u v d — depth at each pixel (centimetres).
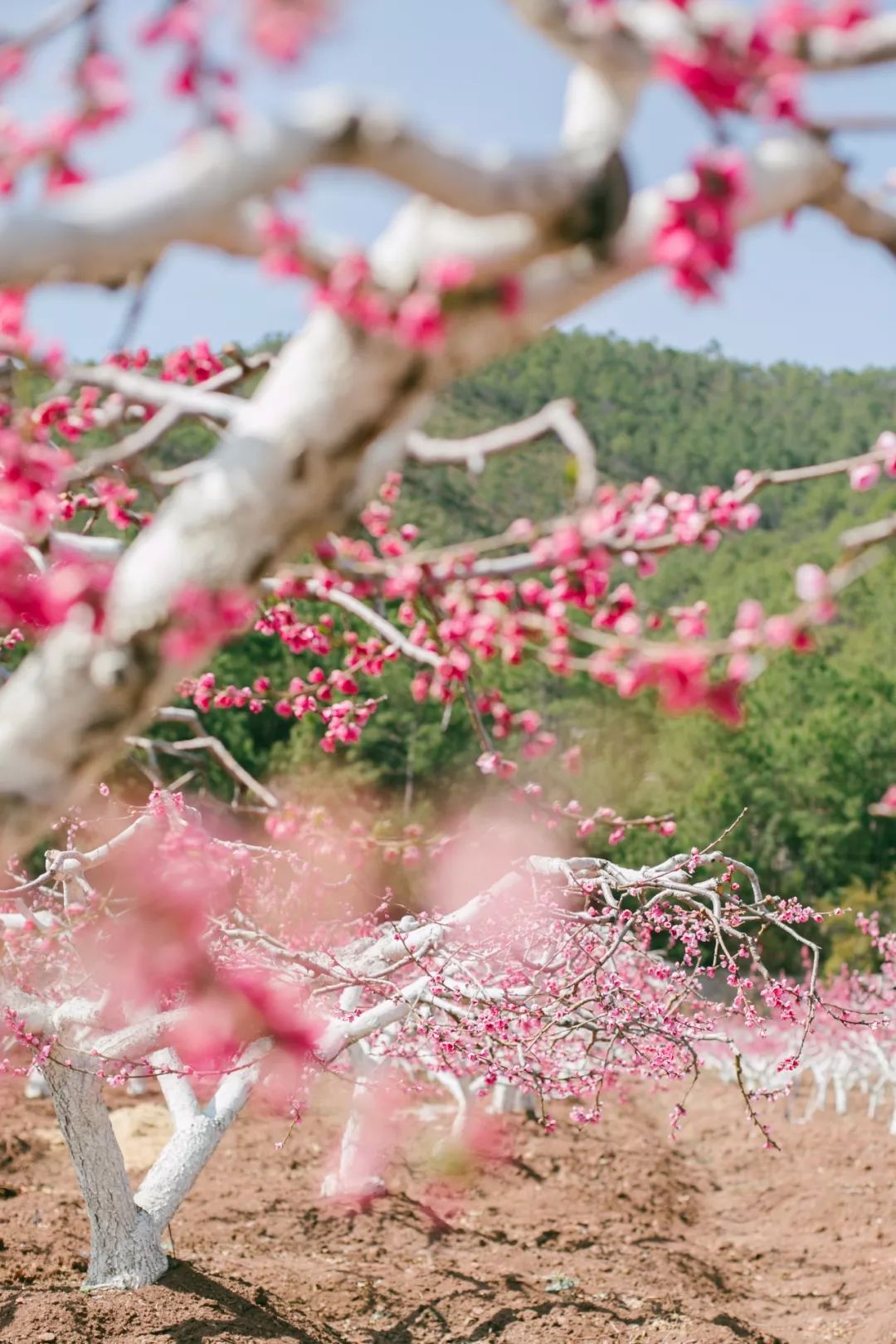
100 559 309
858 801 3975
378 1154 1286
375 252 199
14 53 222
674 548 289
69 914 734
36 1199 1198
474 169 178
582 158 187
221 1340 816
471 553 290
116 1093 1698
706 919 918
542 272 198
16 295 277
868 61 181
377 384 208
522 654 288
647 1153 1575
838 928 3441
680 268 183
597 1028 807
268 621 449
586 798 4047
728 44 182
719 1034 852
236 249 189
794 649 231
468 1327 950
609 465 15412
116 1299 858
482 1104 1702
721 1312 1020
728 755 4044
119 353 361
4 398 318
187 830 474
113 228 171
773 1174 1538
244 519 218
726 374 19438
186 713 455
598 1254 1173
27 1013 820
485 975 936
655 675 240
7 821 229
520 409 15475
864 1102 1980
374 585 302
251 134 172
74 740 229
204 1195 1257
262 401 220
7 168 224
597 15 184
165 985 618
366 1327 934
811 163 200
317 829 495
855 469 278
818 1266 1177
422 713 3462
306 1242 1135
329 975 738
